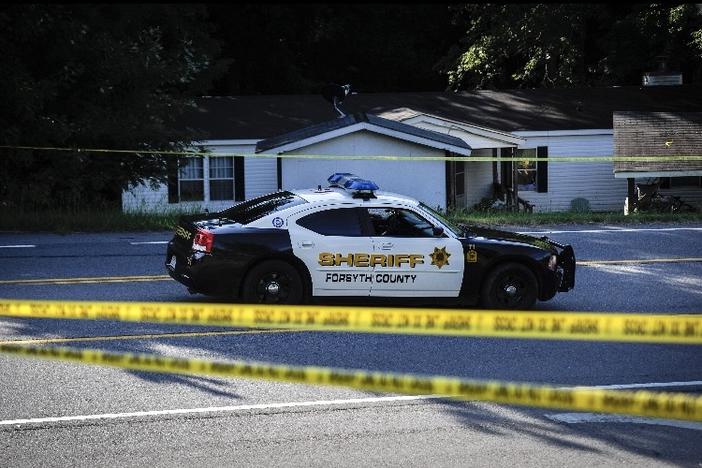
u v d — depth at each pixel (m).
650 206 127.75
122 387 35.75
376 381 20.41
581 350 42.94
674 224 88.44
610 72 159.62
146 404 33.88
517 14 156.50
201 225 48.44
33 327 44.94
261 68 165.38
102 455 29.05
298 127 132.62
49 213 83.81
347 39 168.38
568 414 33.66
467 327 21.67
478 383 20.53
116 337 43.28
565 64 158.50
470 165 135.62
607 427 32.41
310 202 48.72
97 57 100.31
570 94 146.12
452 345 43.25
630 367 40.25
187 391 35.44
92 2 97.62
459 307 51.47
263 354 40.94
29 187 96.50
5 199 95.62
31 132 98.12
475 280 49.19
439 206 105.56
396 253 48.56
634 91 147.25
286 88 168.00
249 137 129.75
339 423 32.31
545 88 152.38
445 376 38.03
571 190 136.25
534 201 136.12
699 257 68.94
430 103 142.75
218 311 24.62
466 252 49.06
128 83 104.50
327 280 48.09
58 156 98.88
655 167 117.00
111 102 105.12
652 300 54.03
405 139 105.25
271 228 47.88
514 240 50.19
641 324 20.47
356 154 105.69
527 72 160.75
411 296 48.88
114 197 114.12
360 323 22.88
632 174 116.88
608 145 135.88
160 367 23.22
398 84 180.25
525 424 32.56
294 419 32.62
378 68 176.00
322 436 31.03
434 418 33.00
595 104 142.50
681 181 136.12
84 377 36.94
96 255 65.69
